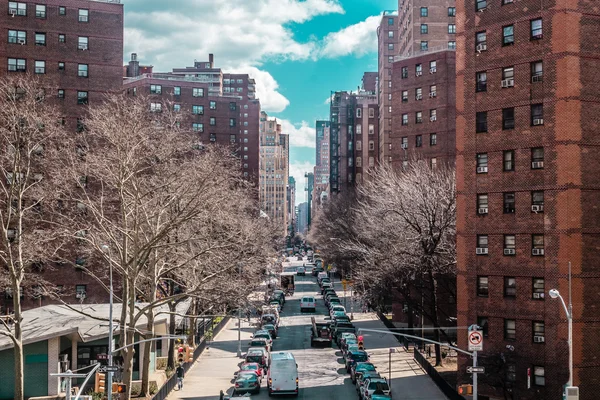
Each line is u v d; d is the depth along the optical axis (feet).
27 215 177.58
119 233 167.02
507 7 150.61
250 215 275.39
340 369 182.91
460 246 155.84
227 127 423.64
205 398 149.07
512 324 146.61
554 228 140.05
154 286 149.07
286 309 327.67
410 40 395.96
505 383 138.31
